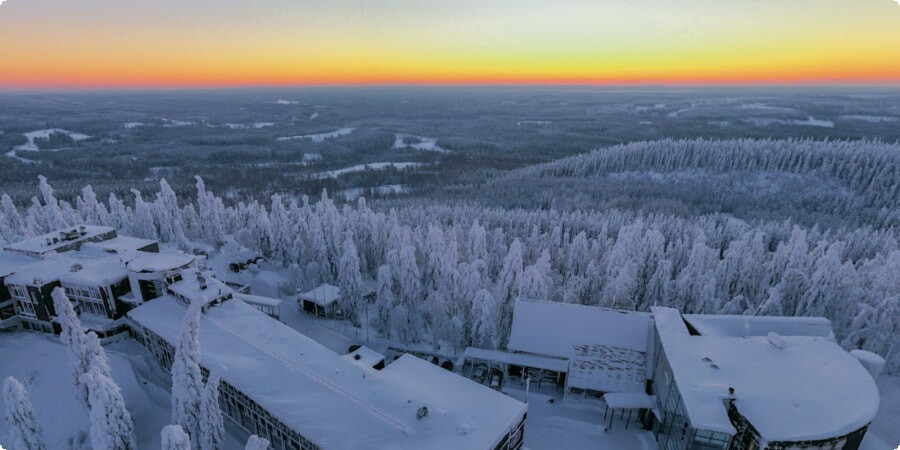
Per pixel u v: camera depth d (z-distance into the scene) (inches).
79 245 2466.8
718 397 1391.5
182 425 1233.4
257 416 1467.8
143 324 1870.1
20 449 1143.6
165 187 3964.1
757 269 2834.6
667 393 1588.3
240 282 2778.1
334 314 2613.2
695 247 2748.5
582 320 2027.6
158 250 2613.2
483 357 1982.0
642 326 1972.2
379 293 2386.8
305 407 1389.0
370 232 3484.3
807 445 1251.8
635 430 1720.0
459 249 3287.4
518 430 1454.2
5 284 2027.6
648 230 3373.5
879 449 1525.6
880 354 2074.3
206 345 1699.1
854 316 2287.2
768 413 1327.5
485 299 2118.6
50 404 1567.4
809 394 1407.5
